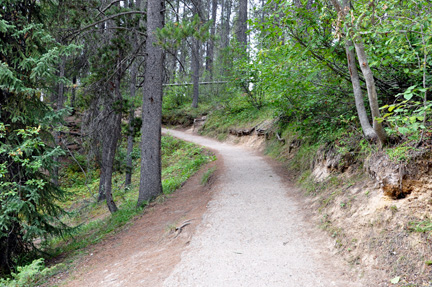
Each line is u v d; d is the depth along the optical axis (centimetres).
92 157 1065
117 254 650
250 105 2242
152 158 1018
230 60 1667
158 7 980
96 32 980
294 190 827
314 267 426
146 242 674
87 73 1041
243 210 712
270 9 651
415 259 347
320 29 620
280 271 425
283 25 608
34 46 661
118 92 1005
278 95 861
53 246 959
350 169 639
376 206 456
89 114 1016
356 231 459
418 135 421
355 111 741
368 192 509
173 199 995
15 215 633
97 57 967
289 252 483
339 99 774
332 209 571
